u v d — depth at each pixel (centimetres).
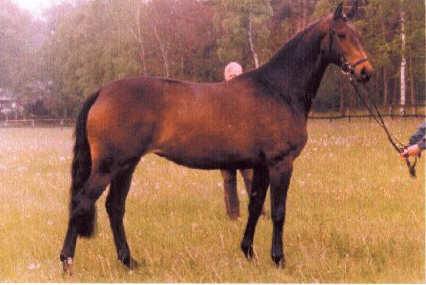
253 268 362
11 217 489
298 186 614
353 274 343
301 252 391
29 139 1242
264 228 477
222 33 2148
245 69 2055
